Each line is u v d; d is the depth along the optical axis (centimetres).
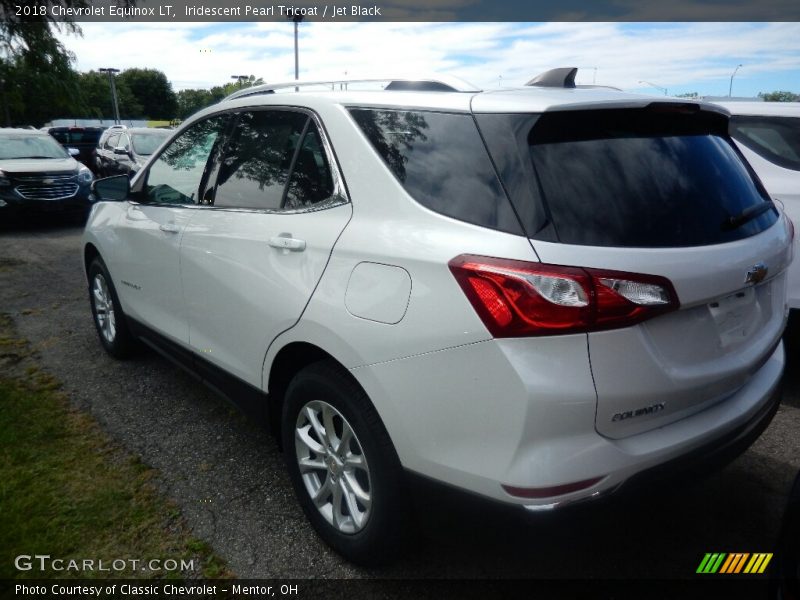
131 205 400
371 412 227
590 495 192
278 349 265
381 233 226
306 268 250
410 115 237
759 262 228
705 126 256
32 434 348
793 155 421
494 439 195
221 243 299
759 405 241
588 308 185
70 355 473
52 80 2898
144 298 385
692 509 292
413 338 208
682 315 206
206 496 299
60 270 755
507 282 189
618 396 191
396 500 227
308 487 267
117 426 364
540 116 206
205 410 386
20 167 1038
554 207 195
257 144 302
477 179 209
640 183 210
